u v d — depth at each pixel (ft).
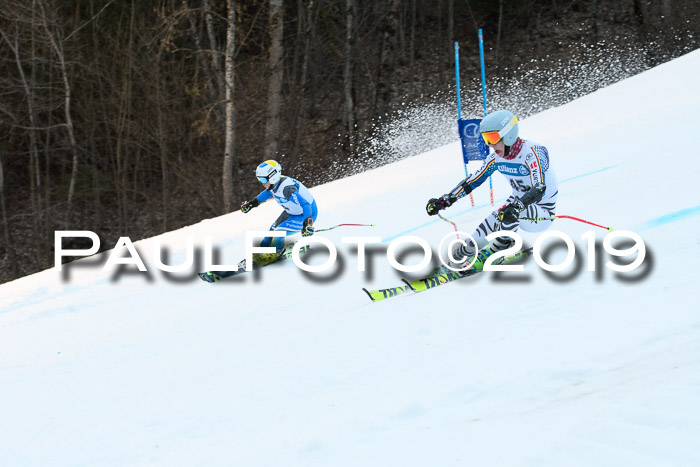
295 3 181.27
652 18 202.18
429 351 24.35
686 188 42.75
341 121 181.57
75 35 154.10
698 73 92.63
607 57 199.21
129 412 25.11
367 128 180.34
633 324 21.43
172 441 21.07
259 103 160.15
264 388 24.21
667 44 198.29
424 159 87.92
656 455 12.07
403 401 19.51
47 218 161.79
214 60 134.62
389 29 170.19
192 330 37.88
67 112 152.05
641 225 37.27
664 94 87.66
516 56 207.21
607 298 25.45
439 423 17.02
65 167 177.58
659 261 29.37
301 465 16.49
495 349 22.49
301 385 23.59
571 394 16.62
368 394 21.01
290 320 35.14
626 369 17.43
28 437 24.61
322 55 191.21
